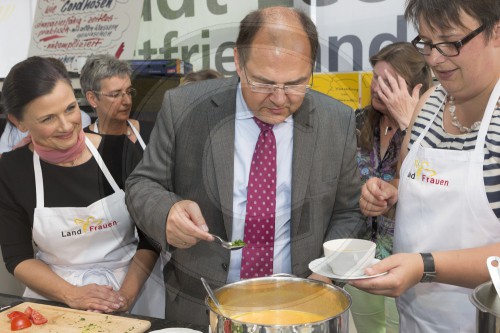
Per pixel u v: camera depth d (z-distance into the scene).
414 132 1.21
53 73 1.28
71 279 1.36
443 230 1.10
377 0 1.94
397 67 1.53
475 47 0.92
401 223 1.19
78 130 1.32
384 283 0.91
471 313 1.10
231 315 0.81
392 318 1.66
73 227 1.35
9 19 2.69
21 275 1.36
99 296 1.23
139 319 1.09
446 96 1.17
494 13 0.89
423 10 0.92
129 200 0.99
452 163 1.07
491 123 1.02
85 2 2.40
